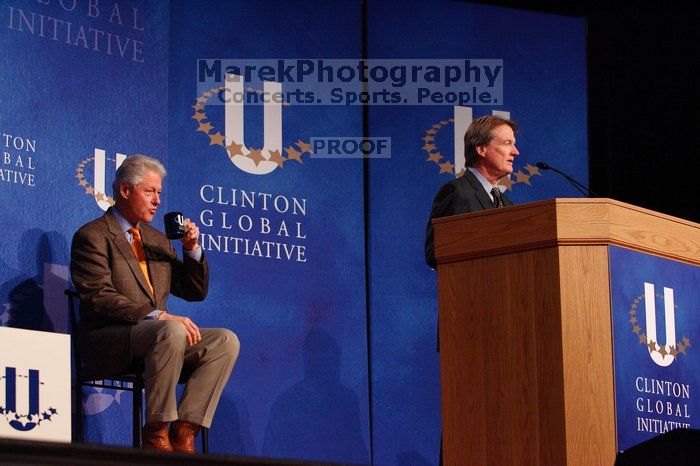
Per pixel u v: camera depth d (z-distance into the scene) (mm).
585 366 3619
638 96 7090
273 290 6094
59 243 5492
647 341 3738
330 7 6559
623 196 7051
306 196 6289
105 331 4816
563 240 3674
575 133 6891
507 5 7293
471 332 3869
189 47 6145
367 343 6270
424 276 6438
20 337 3564
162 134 5949
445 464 3869
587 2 7230
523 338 3732
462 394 3859
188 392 4867
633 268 3744
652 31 7117
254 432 5898
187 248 5258
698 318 3938
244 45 6293
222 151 6113
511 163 5133
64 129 5605
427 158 6598
